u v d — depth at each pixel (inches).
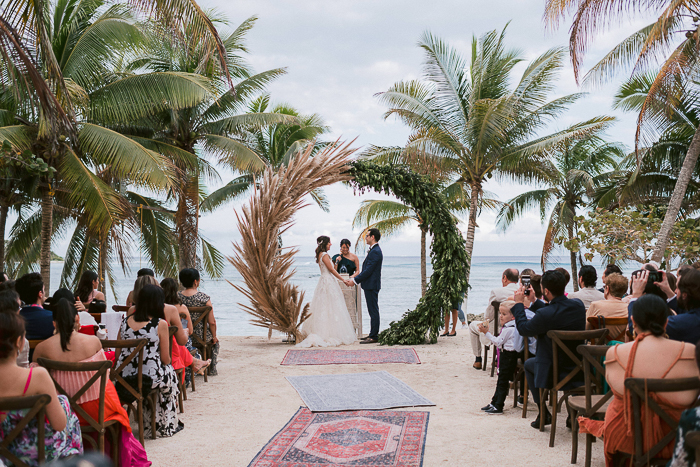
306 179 368.2
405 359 309.3
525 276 249.3
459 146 559.8
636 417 109.8
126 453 141.1
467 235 577.3
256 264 367.2
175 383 180.1
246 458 153.4
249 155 593.6
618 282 177.6
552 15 405.7
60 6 467.5
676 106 434.6
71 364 128.8
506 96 524.1
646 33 438.6
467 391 235.8
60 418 108.7
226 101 621.0
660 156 556.7
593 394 162.4
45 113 239.3
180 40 287.0
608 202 679.7
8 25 213.3
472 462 148.4
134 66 608.4
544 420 177.3
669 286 188.2
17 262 663.8
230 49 618.2
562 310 168.4
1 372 103.1
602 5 389.1
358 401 215.6
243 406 212.4
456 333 421.7
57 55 466.9
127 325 172.1
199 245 730.2
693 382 104.8
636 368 113.3
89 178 427.8
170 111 588.7
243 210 369.1
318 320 375.2
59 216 613.9
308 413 199.9
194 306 268.1
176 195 555.8
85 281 236.4
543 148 538.9
